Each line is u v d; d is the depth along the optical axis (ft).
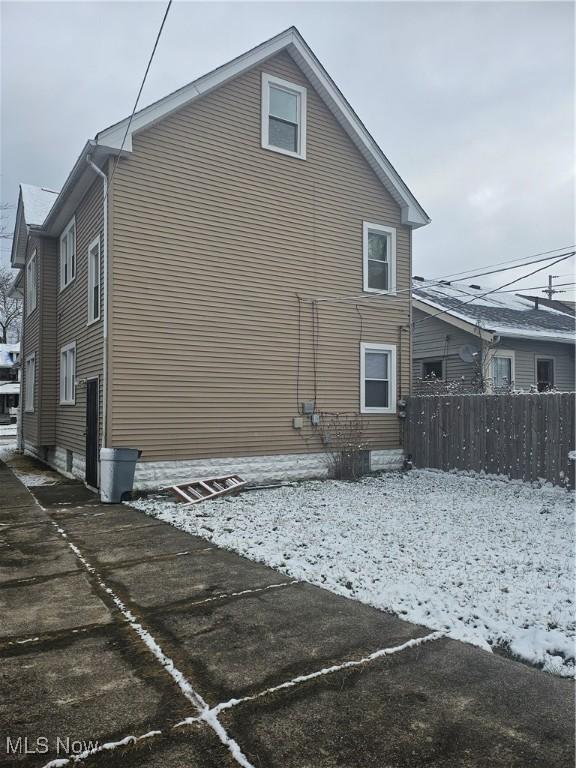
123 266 29.19
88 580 16.07
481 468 34.24
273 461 34.19
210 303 32.09
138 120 29.35
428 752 8.18
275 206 34.96
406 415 40.01
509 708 9.36
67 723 8.90
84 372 33.88
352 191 38.68
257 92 34.50
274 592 15.06
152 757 8.05
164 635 12.28
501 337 47.29
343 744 8.36
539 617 12.87
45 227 40.86
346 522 22.72
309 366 36.11
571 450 29.27
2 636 12.23
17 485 33.60
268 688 9.98
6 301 143.64
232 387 32.71
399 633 12.36
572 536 20.29
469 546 18.92
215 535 20.92
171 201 30.89
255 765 7.89
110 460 27.63
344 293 37.93
